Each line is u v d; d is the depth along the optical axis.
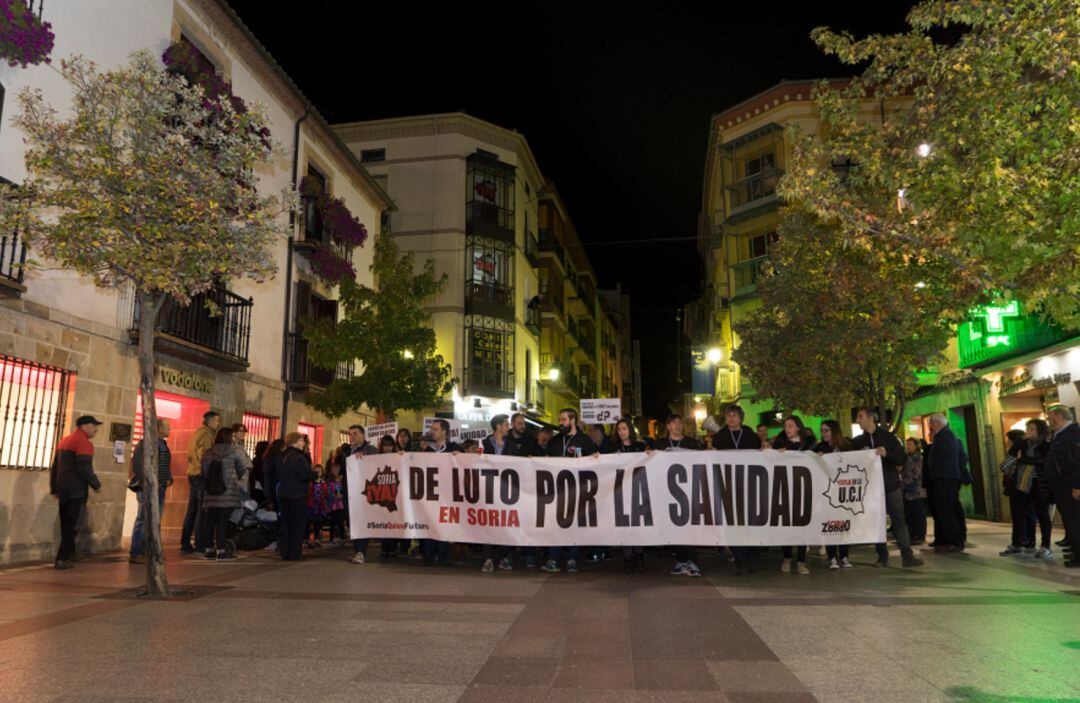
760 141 30.70
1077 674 4.18
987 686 3.97
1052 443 8.94
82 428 9.45
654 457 8.71
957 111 7.95
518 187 32.91
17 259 9.49
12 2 8.91
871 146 9.02
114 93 7.46
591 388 51.03
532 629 5.46
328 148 19.81
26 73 9.76
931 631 5.29
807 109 29.56
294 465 10.32
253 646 4.95
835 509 8.58
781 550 11.38
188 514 11.19
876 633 5.24
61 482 9.12
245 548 11.37
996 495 17.19
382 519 9.53
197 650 4.84
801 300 14.52
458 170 30.22
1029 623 5.55
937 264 10.73
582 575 8.59
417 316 16.66
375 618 5.91
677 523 8.53
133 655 4.70
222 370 14.48
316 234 18.56
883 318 12.20
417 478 9.39
